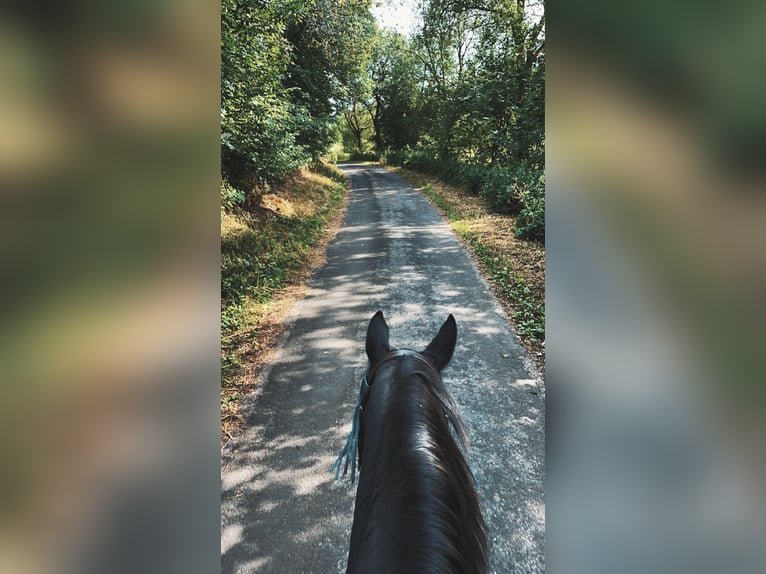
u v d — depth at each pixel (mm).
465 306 5871
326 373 4336
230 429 3555
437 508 932
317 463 3141
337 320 5598
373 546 917
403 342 4879
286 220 10617
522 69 14547
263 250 8117
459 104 18453
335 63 15914
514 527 2566
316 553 2461
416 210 13719
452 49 21562
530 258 7621
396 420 1197
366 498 1195
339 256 8664
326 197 15805
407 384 1367
